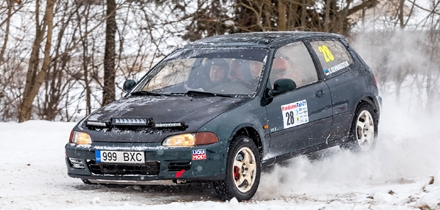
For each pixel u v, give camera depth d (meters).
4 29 29.02
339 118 14.58
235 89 12.82
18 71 30.23
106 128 11.96
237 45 13.88
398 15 33.38
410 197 10.82
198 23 33.25
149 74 14.10
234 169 11.65
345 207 10.40
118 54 32.38
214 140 11.38
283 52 13.88
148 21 32.12
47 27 28.94
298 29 33.03
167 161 11.30
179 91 13.15
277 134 12.79
